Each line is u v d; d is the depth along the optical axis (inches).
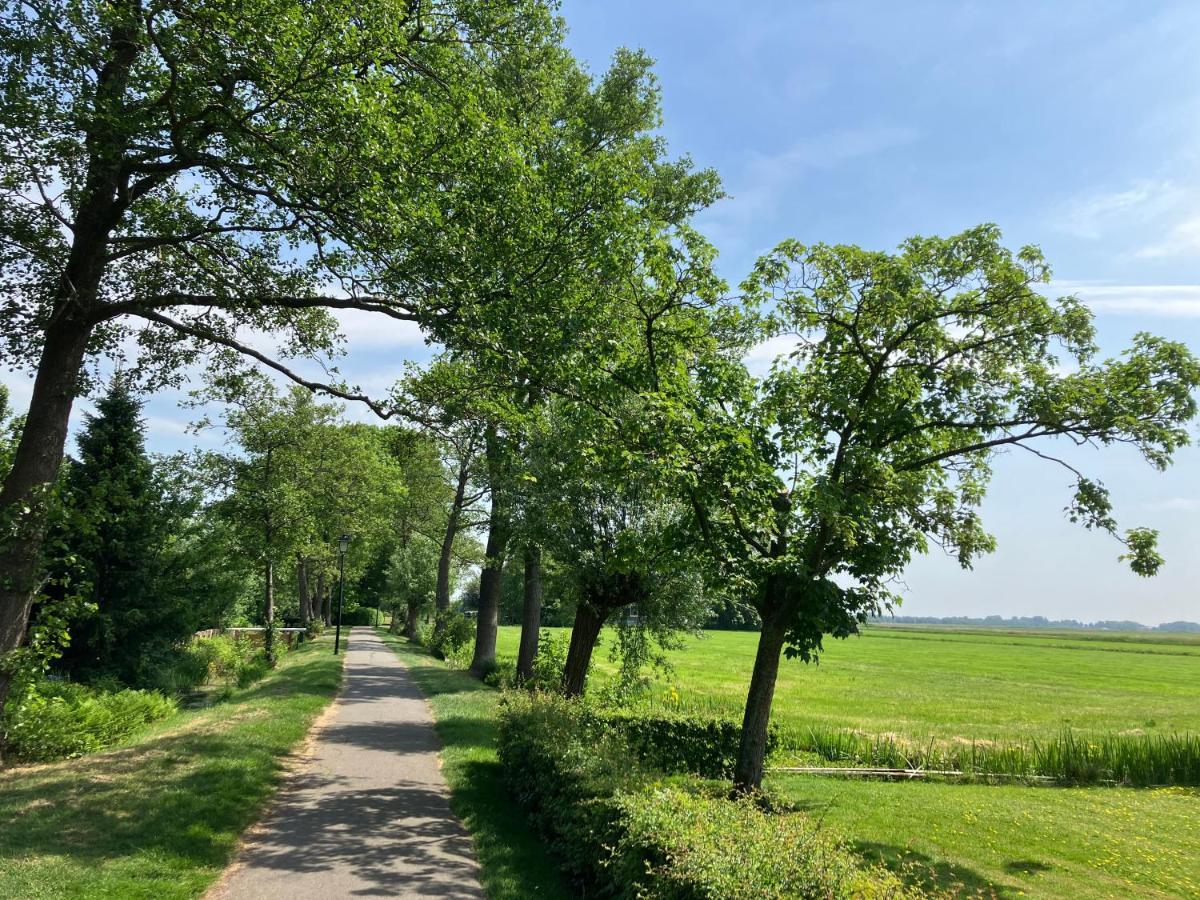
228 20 334.6
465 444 767.7
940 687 1558.8
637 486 551.2
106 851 249.6
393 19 398.3
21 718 385.1
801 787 544.4
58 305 421.4
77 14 338.6
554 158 609.9
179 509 842.2
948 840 406.0
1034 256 382.3
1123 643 4594.0
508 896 240.8
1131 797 548.4
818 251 402.6
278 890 237.0
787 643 396.8
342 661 1151.6
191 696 812.0
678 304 419.8
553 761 301.7
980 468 432.5
